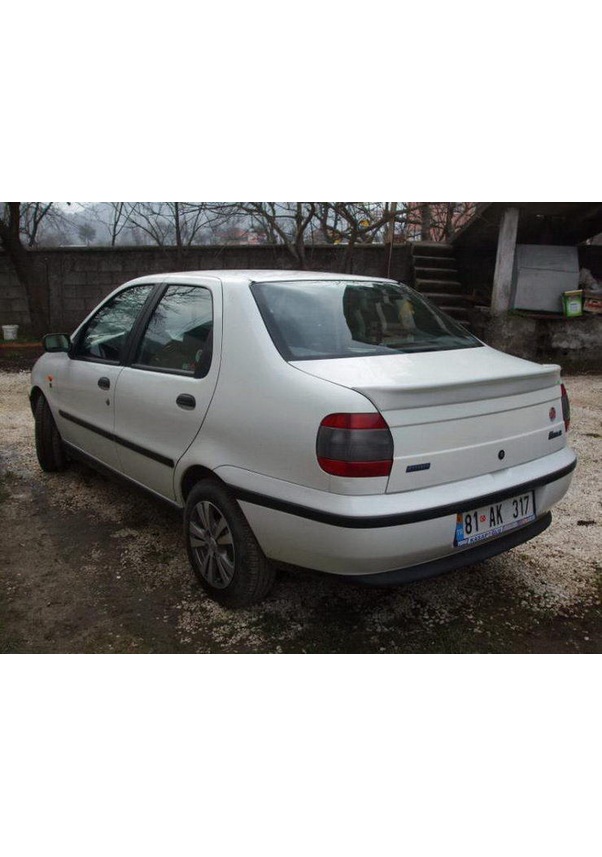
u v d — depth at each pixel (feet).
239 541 9.58
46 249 40.22
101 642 9.55
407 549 8.15
